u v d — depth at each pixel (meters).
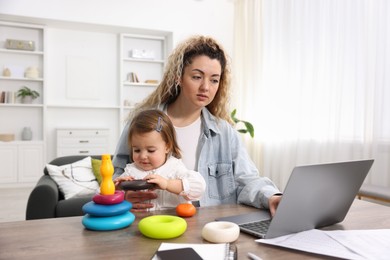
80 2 5.04
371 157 3.11
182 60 1.21
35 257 0.69
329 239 0.81
